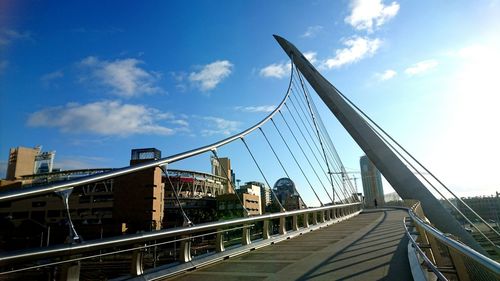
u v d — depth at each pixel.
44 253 4.55
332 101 35.09
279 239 13.48
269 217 12.61
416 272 6.32
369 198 108.31
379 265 7.75
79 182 5.44
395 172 30.66
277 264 8.47
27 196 4.62
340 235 15.12
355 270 7.31
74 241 5.03
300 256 9.59
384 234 14.61
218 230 9.45
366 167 114.25
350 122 33.62
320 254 9.78
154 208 58.75
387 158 31.42
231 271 7.75
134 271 6.63
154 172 59.94
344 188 35.25
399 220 23.72
